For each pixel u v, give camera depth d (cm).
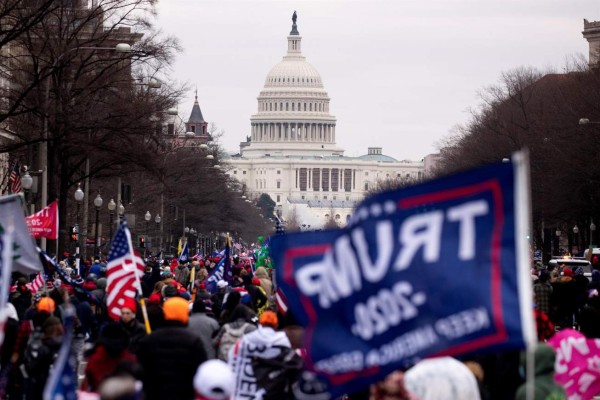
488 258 2372
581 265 13788
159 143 14662
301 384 3394
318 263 2478
